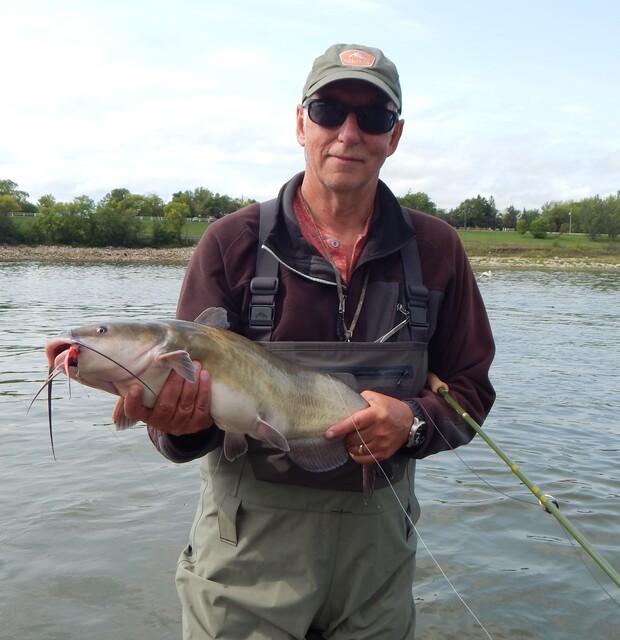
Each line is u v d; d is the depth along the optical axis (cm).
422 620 470
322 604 310
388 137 309
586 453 810
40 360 1380
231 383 274
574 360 1478
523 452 811
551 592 504
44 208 9838
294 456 293
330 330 308
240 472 305
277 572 302
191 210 14562
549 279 5091
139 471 730
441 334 335
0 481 693
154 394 268
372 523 306
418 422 297
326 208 315
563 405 1049
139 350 265
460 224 16288
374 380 304
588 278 5303
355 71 295
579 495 678
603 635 457
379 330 312
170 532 588
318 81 300
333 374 299
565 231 14638
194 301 307
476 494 679
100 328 266
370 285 315
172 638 447
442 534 592
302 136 338
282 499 300
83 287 3734
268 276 305
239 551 304
